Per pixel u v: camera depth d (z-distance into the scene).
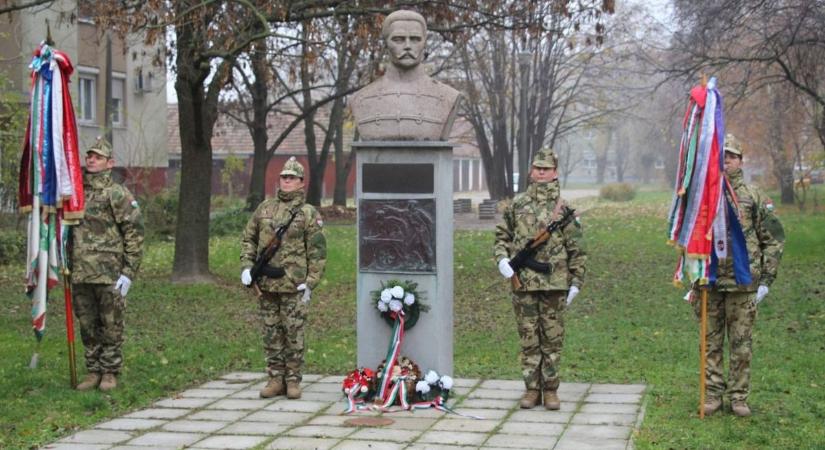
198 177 18.03
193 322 13.62
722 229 7.89
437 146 8.67
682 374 9.82
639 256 22.25
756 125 42.62
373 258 8.90
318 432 7.70
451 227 9.07
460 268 20.16
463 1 17.72
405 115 8.82
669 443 7.17
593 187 93.56
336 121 41.94
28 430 7.79
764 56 22.41
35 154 9.14
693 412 8.18
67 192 9.03
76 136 9.20
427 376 8.59
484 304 15.20
